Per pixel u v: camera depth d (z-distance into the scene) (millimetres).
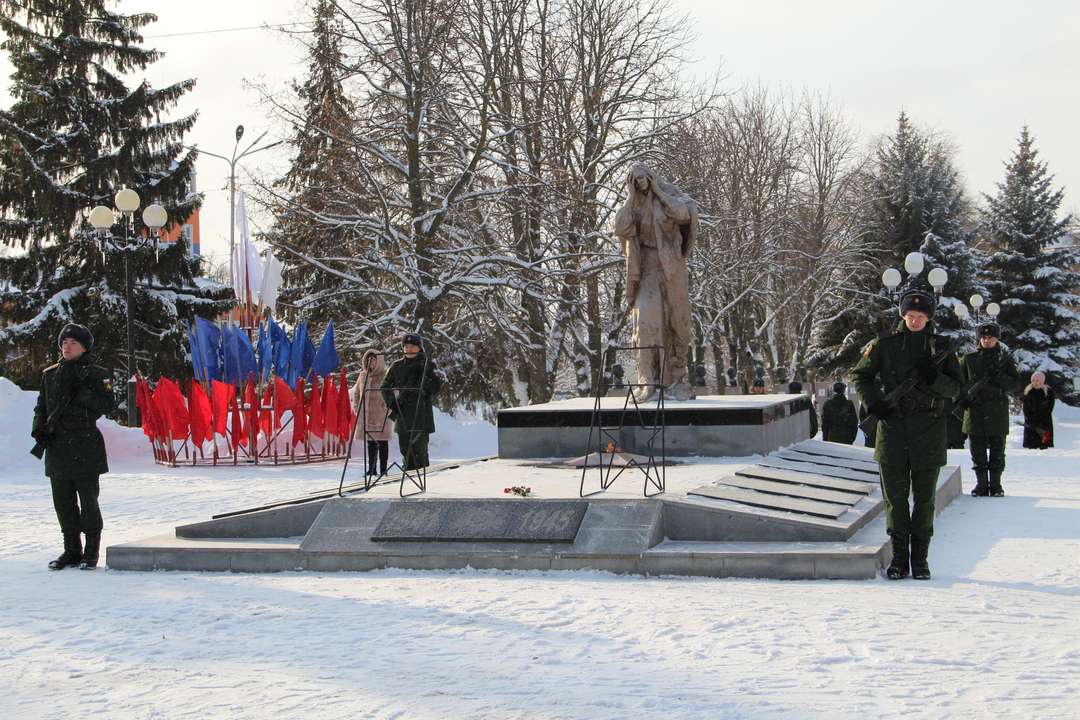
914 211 54812
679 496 10039
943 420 8672
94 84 39250
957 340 8648
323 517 10266
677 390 15539
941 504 12836
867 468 13656
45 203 37594
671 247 15312
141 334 38594
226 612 7984
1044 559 9359
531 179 32781
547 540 9469
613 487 10781
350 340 32188
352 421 23000
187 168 39000
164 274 38906
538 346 34406
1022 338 55719
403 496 10422
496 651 6609
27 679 6285
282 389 22297
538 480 11648
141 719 5469
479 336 38094
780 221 47938
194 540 10547
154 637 7281
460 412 47938
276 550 9891
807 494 10688
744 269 45344
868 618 7230
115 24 39500
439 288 30812
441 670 6207
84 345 10406
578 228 34219
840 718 5195
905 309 8758
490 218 34094
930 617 7219
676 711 5344
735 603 7812
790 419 16125
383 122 31375
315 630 7312
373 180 30203
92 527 10305
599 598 8094
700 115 39031
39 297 38562
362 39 30797
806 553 8797
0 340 37281
